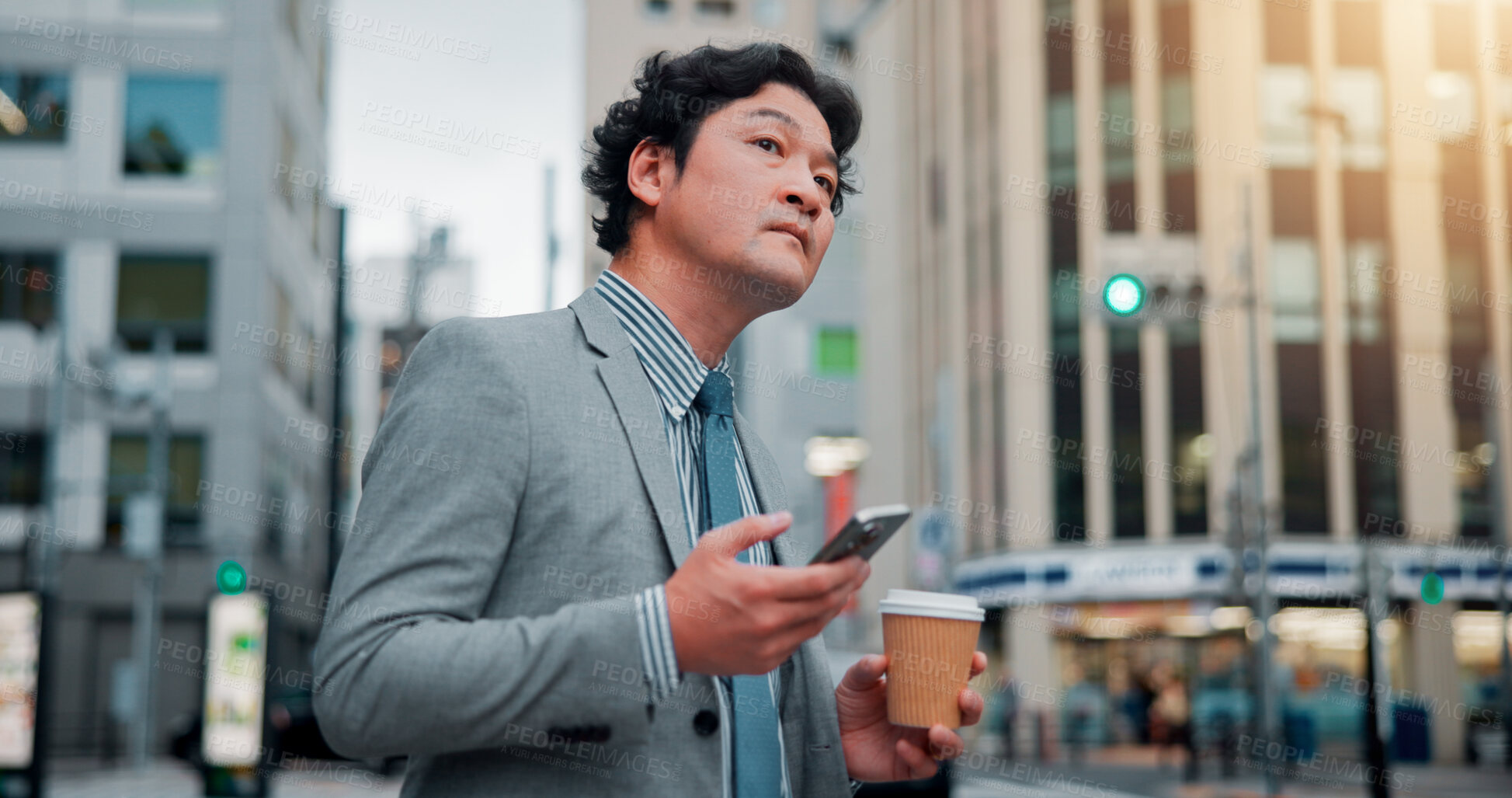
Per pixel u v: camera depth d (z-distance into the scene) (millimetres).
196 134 29516
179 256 29156
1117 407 26391
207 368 28844
